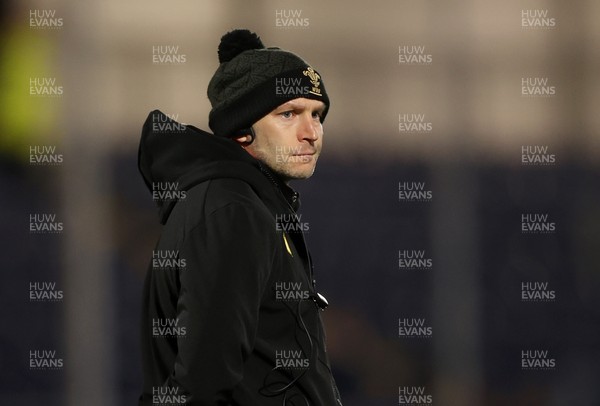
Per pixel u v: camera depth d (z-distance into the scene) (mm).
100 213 22406
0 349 21391
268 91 7969
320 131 8211
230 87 8094
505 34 24812
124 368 21500
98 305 21750
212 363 6625
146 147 8039
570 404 23047
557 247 24547
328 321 23453
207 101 23688
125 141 22844
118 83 23094
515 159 24734
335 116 24781
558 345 23672
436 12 24781
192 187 7434
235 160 7617
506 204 24500
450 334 22438
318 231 24312
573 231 24703
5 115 22469
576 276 24312
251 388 7160
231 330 6699
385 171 24594
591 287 24250
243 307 6793
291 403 7285
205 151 7652
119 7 23219
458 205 23562
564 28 25031
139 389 21328
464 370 22453
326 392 7559
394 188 24469
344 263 24109
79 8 22828
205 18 23797
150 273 7984
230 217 6988
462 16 24859
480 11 24828
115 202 22609
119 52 23156
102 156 22656
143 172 8312
